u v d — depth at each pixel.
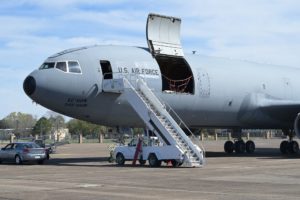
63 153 39.78
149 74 25.31
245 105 30.50
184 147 21.91
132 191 12.92
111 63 24.31
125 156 23.47
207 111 28.45
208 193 12.40
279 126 33.16
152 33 26.06
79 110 23.83
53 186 14.21
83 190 13.20
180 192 12.65
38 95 22.97
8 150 27.33
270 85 32.34
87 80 23.61
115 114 24.59
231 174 17.67
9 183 15.25
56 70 23.22
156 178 16.38
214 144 62.53
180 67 27.73
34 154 26.14
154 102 23.56
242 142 34.72
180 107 26.81
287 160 26.08
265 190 12.95
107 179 16.19
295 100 34.22
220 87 28.75
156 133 22.77
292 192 12.50
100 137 83.19
